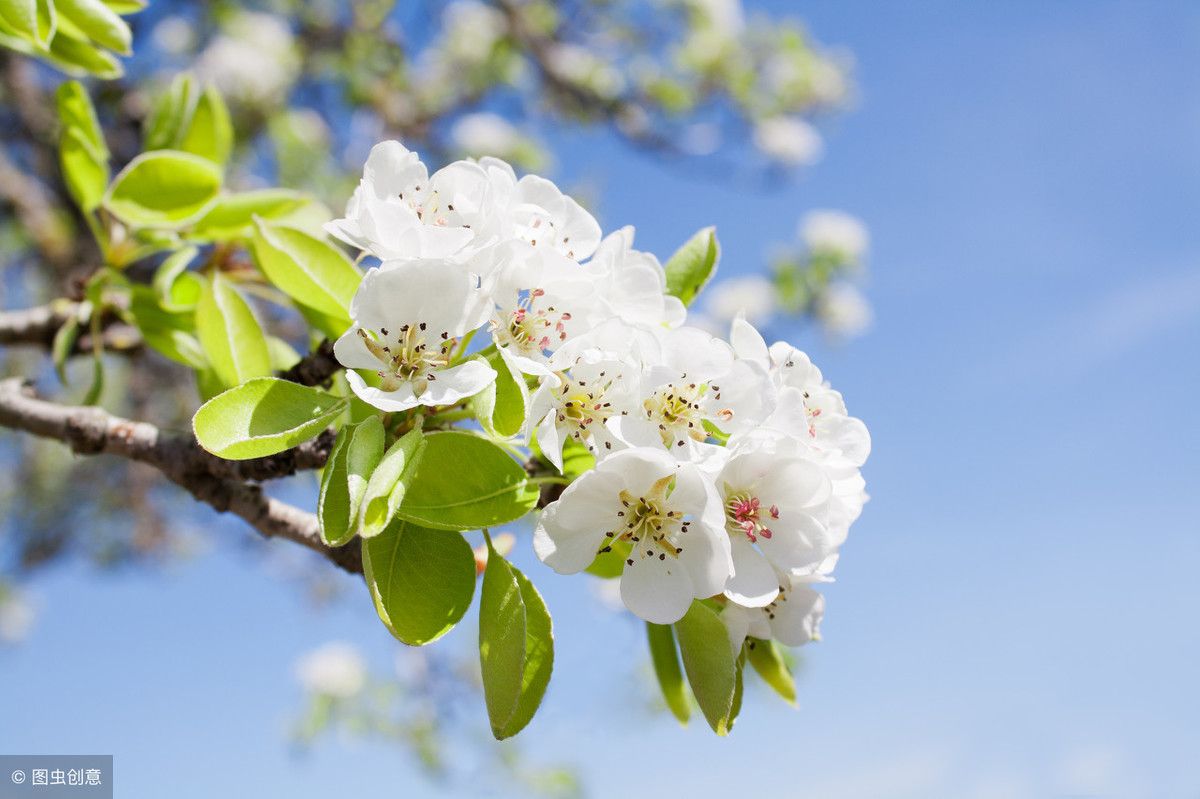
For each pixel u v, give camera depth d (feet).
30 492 4.54
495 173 1.24
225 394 1.16
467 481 1.18
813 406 1.27
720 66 4.95
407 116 4.53
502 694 1.16
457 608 1.19
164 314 1.54
